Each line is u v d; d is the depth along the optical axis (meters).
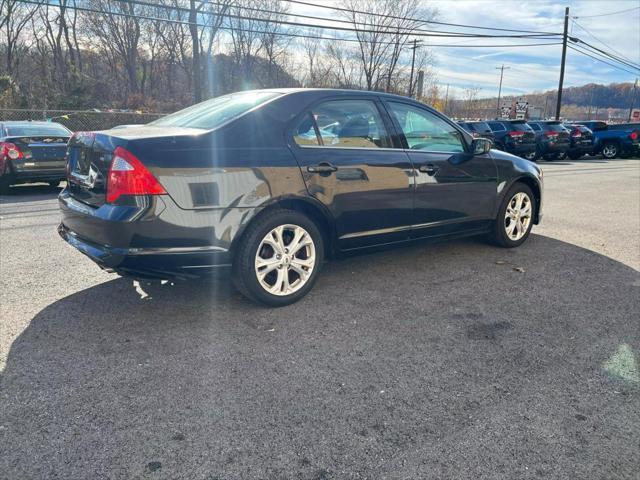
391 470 2.01
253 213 3.34
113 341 3.09
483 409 2.44
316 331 3.29
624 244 5.66
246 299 3.82
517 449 2.15
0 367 2.74
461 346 3.10
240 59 41.03
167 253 3.11
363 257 5.02
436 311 3.65
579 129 21.66
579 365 2.89
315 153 3.62
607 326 3.43
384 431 2.26
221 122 3.39
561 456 2.11
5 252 5.01
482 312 3.64
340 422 2.32
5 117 18.72
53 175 9.06
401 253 5.18
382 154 4.00
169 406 2.41
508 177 5.06
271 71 42.28
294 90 3.75
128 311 3.56
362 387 2.62
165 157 3.03
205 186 3.14
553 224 6.76
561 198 9.23
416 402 2.49
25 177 8.79
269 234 3.47
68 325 3.30
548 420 2.36
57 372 2.70
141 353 2.94
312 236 3.69
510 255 5.14
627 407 2.48
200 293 3.93
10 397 2.46
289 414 2.37
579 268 4.73
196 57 20.50
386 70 41.91
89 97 28.02
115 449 2.10
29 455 2.05
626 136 21.95
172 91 44.12
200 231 3.16
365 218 3.95
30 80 35.56
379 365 2.85
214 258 3.26
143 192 2.98
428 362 2.90
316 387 2.61
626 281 4.38
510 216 5.29
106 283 4.13
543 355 3.00
